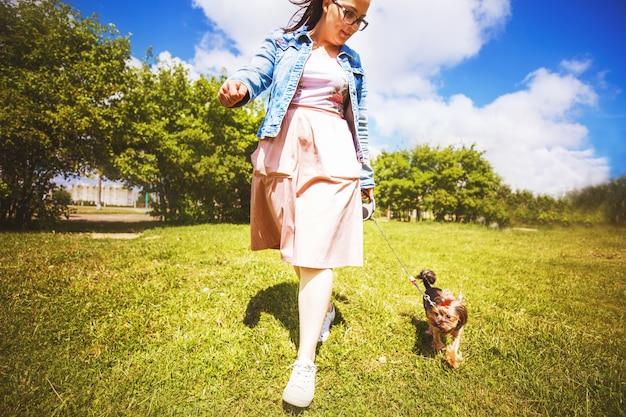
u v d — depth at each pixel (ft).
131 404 6.04
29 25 36.78
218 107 53.93
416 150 105.50
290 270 14.61
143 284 12.09
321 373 7.43
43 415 5.60
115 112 38.91
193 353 7.76
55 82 35.45
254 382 6.92
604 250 32.94
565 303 13.61
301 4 7.59
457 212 97.40
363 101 8.30
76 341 8.02
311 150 6.54
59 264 15.08
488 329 10.07
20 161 36.17
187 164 50.21
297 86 6.90
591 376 7.59
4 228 35.22
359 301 11.49
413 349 8.70
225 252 18.86
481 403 6.66
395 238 34.81
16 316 8.98
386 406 6.52
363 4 6.84
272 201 6.88
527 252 29.99
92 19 40.81
